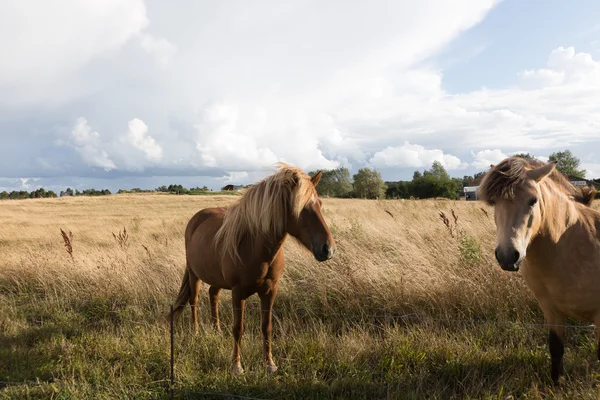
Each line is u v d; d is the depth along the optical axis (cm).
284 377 345
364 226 855
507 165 274
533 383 304
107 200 4575
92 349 412
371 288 509
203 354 393
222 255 380
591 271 283
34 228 1802
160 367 367
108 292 596
